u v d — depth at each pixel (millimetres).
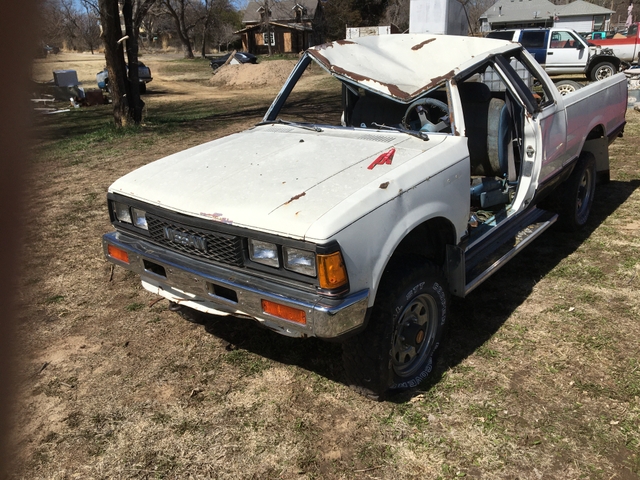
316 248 2270
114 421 2768
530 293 3930
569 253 4574
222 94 23984
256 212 2494
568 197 4633
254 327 3643
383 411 2756
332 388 2969
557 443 2492
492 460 2412
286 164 2965
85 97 20266
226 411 2820
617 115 5293
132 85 12922
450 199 2934
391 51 3938
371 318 2586
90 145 10555
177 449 2570
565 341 3297
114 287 4297
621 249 4586
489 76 4078
